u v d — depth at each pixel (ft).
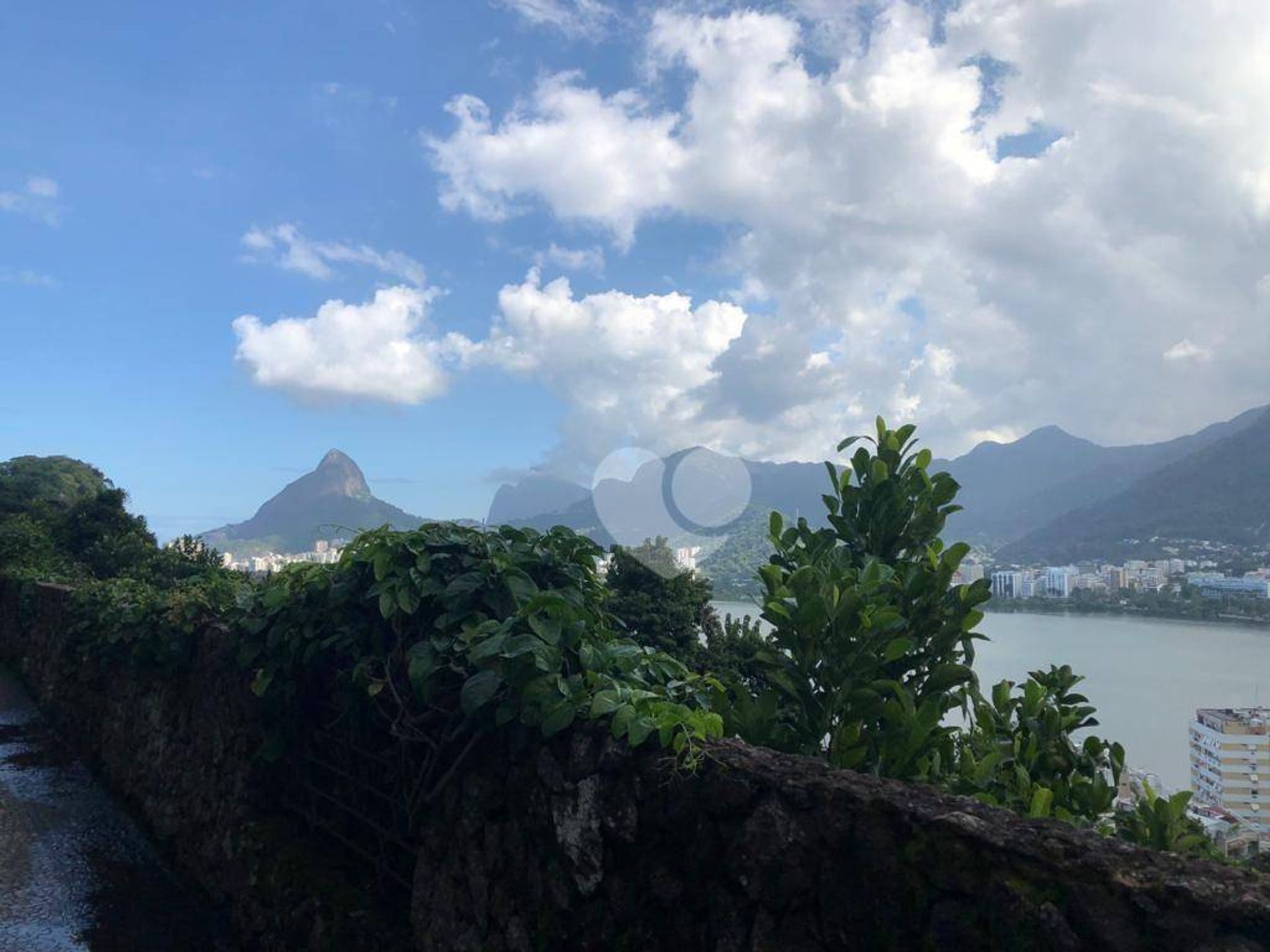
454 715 10.32
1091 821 9.36
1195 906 4.74
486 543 11.53
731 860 6.97
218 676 17.22
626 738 8.20
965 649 9.77
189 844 17.35
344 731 13.01
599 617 11.41
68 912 15.70
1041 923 5.14
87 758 26.30
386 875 11.87
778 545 10.95
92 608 27.22
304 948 12.09
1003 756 9.93
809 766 7.16
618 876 7.95
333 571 12.96
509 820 9.39
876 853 6.07
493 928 9.30
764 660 9.41
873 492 10.76
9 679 39.01
